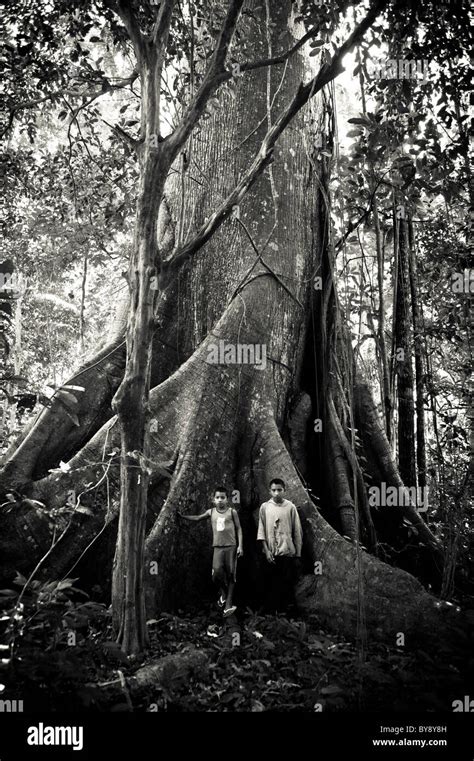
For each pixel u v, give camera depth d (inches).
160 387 256.7
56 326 551.8
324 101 325.1
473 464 280.4
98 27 259.0
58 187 346.6
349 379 199.3
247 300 277.3
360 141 232.5
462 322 327.9
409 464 315.0
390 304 390.6
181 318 291.6
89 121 320.8
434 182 236.4
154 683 156.9
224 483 247.9
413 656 189.0
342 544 228.2
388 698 157.9
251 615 219.0
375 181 239.0
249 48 280.1
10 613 156.8
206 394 255.8
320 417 293.6
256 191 297.9
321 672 167.6
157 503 239.3
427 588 253.6
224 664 179.9
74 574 223.1
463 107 236.8
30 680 143.3
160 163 180.2
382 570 215.8
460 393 327.0
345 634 210.5
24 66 263.6
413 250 338.0
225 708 153.9
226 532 228.7
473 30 224.8
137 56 188.7
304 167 310.5
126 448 178.2
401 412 319.0
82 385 263.6
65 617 163.6
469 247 321.7
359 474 274.4
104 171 335.6
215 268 293.1
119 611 176.7
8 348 227.1
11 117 289.6
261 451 258.7
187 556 230.5
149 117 183.8
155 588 214.4
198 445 245.8
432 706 153.3
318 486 287.7
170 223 307.4
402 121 240.8
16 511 219.8
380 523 285.9
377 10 195.2
